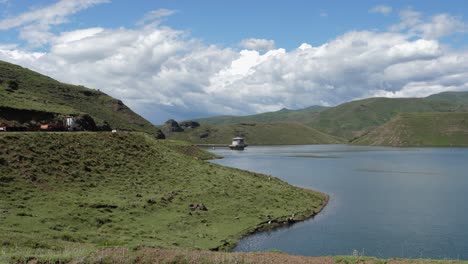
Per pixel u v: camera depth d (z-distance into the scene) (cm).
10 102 12475
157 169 7431
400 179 11362
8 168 5431
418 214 6531
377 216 6378
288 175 12350
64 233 3806
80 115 14588
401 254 4431
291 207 6662
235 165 16062
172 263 2708
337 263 2875
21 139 6419
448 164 16738
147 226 4694
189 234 4666
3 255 2600
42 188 5238
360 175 12400
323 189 9394
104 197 5428
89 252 2848
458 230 5478
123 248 2981
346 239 5025
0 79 16450
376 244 4806
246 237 4978
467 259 4241
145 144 8744
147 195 5903
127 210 5094
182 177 7306
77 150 6900
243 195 6900
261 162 17912
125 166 7056
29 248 3005
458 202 7638
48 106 14462
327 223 5866
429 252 4509
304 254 4391
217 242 4519
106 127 18450
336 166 15825
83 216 4575
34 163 5841
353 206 7250
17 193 4862
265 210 6231
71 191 5400
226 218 5566
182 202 5888
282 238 5016
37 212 4409
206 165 9069
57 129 10650
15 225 3850
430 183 10475
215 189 6881
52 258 2616
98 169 6519
